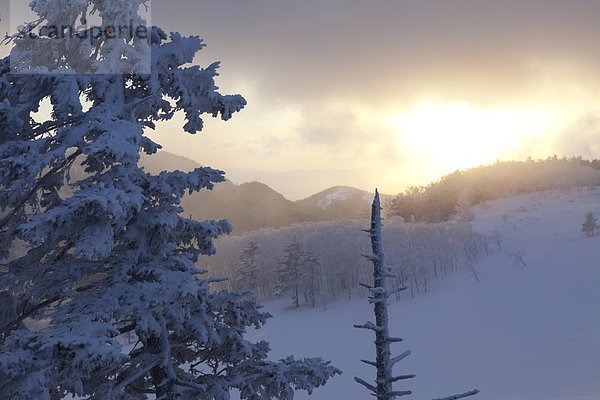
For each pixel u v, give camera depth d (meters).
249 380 9.38
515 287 74.69
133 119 9.13
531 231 103.12
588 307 60.56
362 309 86.75
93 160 8.72
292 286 98.44
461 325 64.75
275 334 78.75
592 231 92.88
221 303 9.48
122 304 8.32
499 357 49.16
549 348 48.62
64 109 8.53
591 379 36.28
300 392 43.94
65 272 9.02
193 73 10.07
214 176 9.46
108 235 7.68
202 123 10.54
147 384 10.08
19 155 8.41
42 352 7.05
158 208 9.12
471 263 90.38
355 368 53.34
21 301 9.48
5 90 8.99
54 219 7.19
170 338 9.77
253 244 115.06
